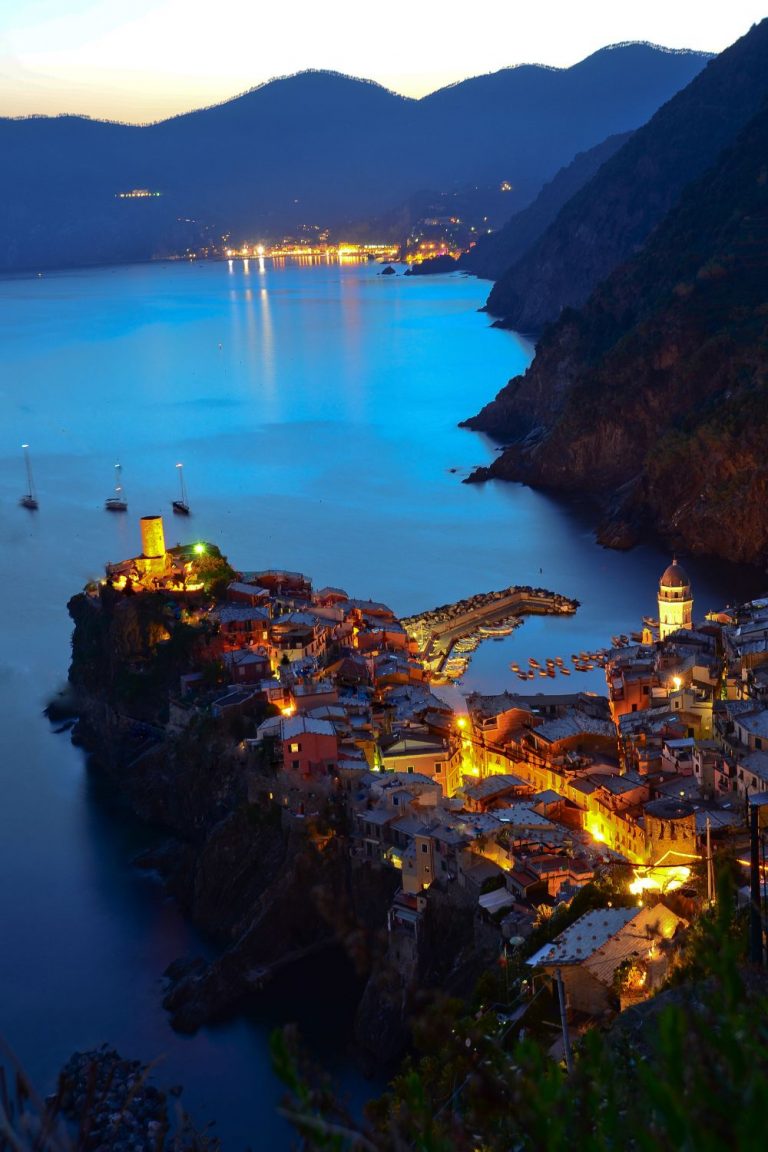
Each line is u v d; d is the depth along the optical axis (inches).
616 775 4596.5
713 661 5605.3
